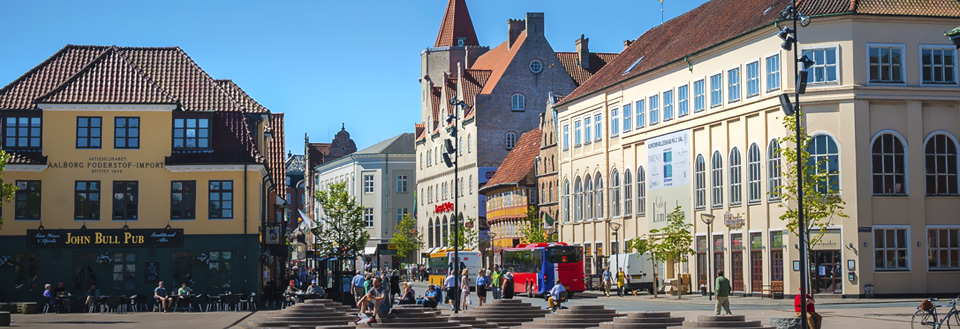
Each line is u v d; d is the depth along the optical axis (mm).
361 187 136250
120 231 52500
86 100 52688
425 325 35438
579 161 80500
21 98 53312
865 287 52062
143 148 53250
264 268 62125
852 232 52375
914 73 53125
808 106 53656
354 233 86312
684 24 72375
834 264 52938
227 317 44469
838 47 53062
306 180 160250
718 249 60688
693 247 63312
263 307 54188
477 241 103750
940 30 53469
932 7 53594
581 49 110188
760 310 45156
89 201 52781
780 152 54594
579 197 80938
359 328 34969
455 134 48688
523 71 107438
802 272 30438
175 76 56812
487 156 105938
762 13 57875
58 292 50469
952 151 53625
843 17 52812
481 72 115312
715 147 61031
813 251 53375
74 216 52562
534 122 107312
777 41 54781
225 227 53062
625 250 72250
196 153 53438
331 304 39844
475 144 106312
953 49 53562
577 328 35531
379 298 35562
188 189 53250
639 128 70312
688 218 63812
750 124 57500
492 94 106688
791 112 35750
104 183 52906
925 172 53250
